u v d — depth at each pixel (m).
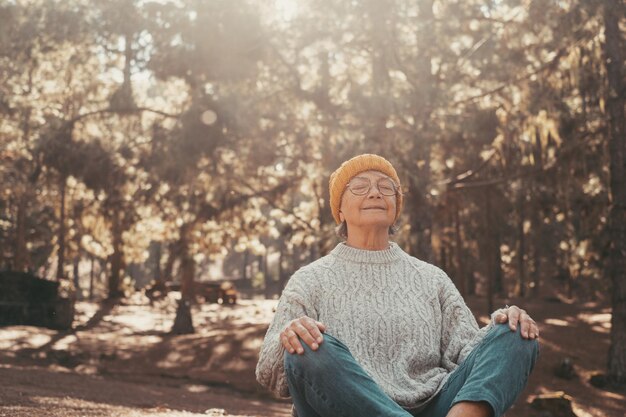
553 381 19.78
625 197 19.33
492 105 19.80
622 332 19.36
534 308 32.41
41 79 28.52
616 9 18.34
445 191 20.14
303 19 20.20
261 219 27.83
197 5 20.11
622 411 17.00
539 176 20.25
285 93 21.22
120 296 39.53
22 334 25.08
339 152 18.56
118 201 25.81
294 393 2.47
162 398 11.96
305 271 2.80
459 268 33.34
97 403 8.94
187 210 25.44
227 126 19.84
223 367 21.20
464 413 2.27
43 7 22.11
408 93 18.95
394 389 2.56
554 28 18.80
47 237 36.44
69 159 23.17
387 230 2.92
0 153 26.22
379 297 2.73
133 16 20.88
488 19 20.45
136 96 26.91
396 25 19.58
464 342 2.75
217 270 85.00
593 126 20.20
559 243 40.25
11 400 7.50
